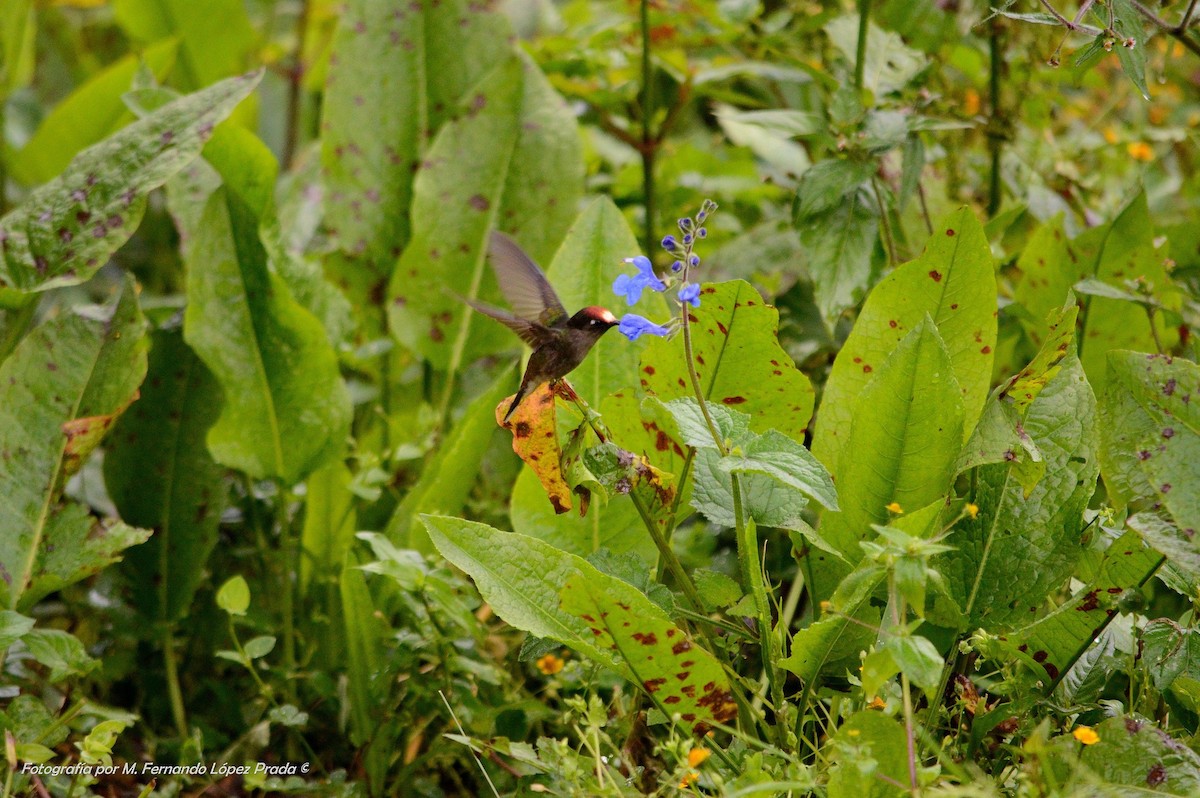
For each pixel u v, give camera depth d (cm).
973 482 266
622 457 260
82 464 272
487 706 274
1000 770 263
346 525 285
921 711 264
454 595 272
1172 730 263
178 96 286
